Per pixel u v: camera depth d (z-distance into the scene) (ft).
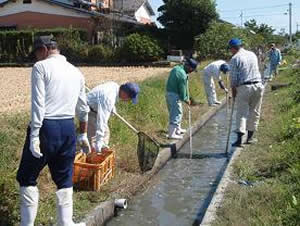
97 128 15.26
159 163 19.44
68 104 11.30
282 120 24.00
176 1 88.43
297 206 12.01
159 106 27.02
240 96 20.70
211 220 12.64
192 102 33.45
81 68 67.87
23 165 11.02
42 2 89.92
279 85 41.60
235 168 17.24
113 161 16.67
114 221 14.35
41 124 10.76
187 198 16.37
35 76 10.86
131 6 116.78
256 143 21.15
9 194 12.11
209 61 62.69
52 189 14.65
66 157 11.47
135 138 20.88
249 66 20.57
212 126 28.84
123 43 78.59
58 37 79.82
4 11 92.22
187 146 23.56
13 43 78.89
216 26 75.66
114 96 15.43
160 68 66.39
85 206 13.84
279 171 16.30
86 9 94.53
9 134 16.98
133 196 16.19
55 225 12.35
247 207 13.17
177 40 90.63
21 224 11.25
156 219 14.58
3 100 32.17
